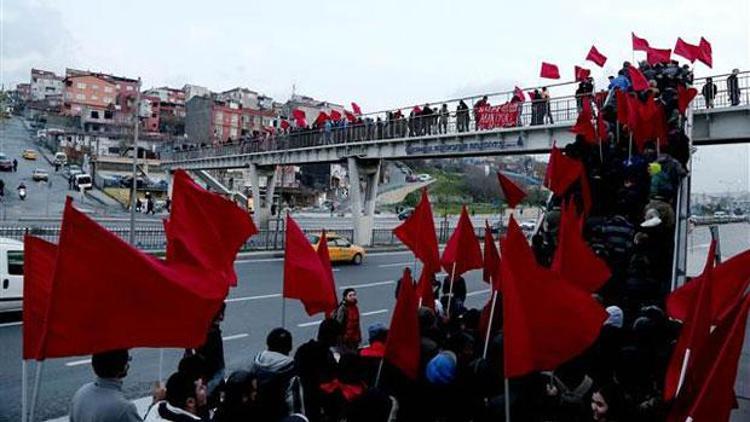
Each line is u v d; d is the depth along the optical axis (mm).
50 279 4316
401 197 87188
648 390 4465
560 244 6180
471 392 5129
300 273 6734
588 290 6188
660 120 10914
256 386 4648
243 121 97188
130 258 3873
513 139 23703
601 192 10859
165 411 4070
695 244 12008
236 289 18609
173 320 4004
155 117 106375
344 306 8125
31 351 4219
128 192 66125
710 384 3482
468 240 8375
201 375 4328
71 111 105938
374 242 35938
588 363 5434
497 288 6094
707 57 17422
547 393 4875
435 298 9227
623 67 16547
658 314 6312
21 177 66688
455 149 26156
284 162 39250
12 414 7812
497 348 5555
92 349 3729
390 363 5379
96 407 3939
